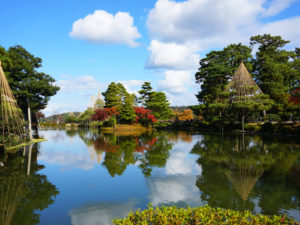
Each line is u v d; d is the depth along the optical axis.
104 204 6.34
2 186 8.09
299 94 31.11
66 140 25.89
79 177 9.30
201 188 7.67
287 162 11.87
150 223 3.46
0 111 17.64
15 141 19.00
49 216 5.58
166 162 12.25
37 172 10.20
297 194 6.95
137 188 7.75
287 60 42.28
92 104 81.31
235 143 20.02
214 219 3.47
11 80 22.80
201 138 25.78
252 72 43.56
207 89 44.31
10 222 5.26
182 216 3.47
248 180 8.59
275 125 28.73
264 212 5.59
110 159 13.25
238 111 35.22
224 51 42.62
